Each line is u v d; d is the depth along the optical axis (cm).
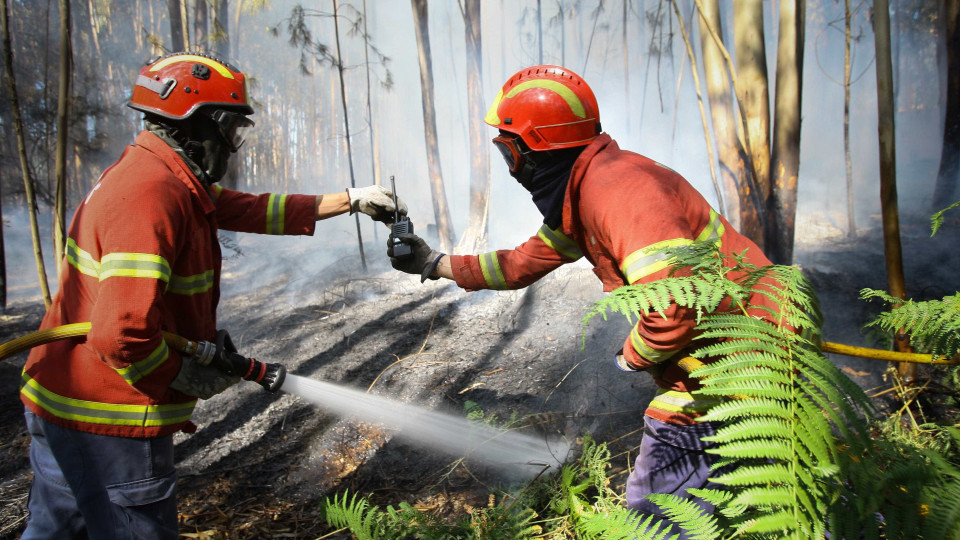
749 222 403
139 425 174
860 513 104
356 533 175
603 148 176
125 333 156
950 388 273
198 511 257
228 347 196
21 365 412
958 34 699
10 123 898
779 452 97
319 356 420
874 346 332
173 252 167
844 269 500
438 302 516
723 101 421
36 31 1129
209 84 182
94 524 175
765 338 114
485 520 199
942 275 466
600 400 318
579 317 426
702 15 379
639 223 150
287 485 275
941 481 113
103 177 172
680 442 170
